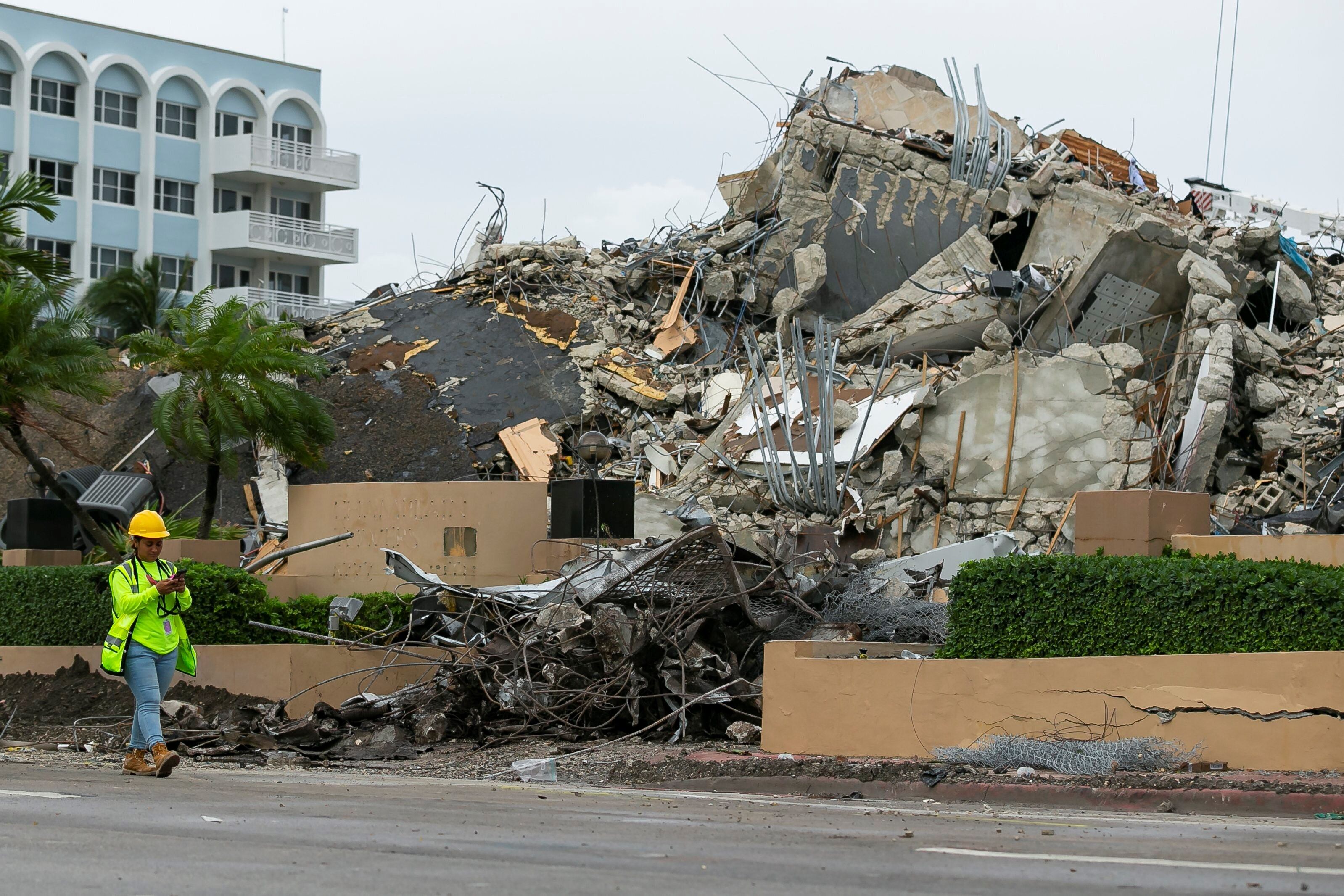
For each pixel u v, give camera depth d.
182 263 70.25
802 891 8.00
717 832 11.02
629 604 20.86
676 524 33.16
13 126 65.75
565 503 25.19
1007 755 15.77
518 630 21.38
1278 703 14.91
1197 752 15.23
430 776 17.47
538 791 15.21
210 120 71.06
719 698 19.06
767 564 21.98
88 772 16.02
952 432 34.50
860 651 18.73
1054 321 39.84
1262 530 29.67
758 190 45.91
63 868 8.32
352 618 24.16
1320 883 8.45
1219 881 8.55
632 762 17.44
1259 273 41.81
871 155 44.25
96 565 25.11
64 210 67.25
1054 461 33.72
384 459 37.69
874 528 33.12
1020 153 46.91
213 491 30.97
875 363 39.28
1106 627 16.30
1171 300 39.62
